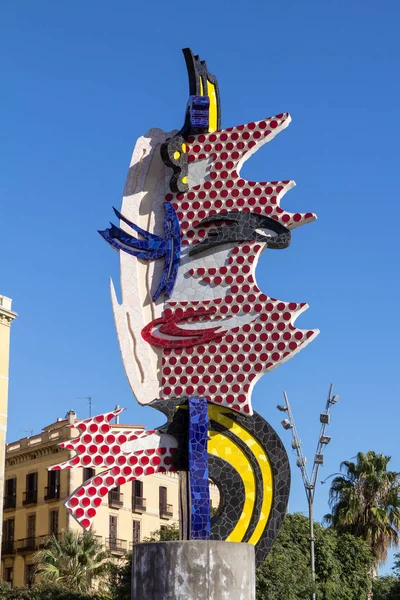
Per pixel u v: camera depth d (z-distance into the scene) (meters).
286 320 29.81
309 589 45.25
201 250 30.86
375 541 57.94
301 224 30.61
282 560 46.06
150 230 31.62
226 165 31.53
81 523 29.00
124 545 68.69
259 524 28.89
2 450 61.47
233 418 29.61
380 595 53.78
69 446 29.48
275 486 29.11
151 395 29.95
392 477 59.34
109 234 31.55
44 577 55.16
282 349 29.59
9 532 69.94
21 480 70.75
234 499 29.08
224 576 26.22
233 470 29.28
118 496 69.19
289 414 44.50
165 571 26.25
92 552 56.59
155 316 30.64
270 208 30.88
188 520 28.78
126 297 30.92
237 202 31.11
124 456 29.45
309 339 29.52
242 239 30.72
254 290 30.27
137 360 30.30
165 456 29.47
